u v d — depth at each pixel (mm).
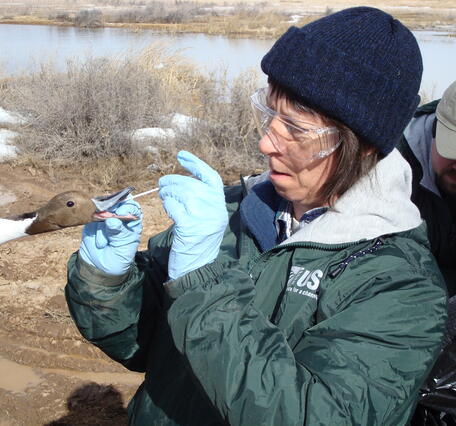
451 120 2408
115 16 33406
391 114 1801
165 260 2291
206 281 1773
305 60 1759
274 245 2045
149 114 10641
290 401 1564
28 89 11312
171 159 9742
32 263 6629
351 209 1859
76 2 43844
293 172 1896
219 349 1637
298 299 1837
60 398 4863
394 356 1673
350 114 1764
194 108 11688
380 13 1853
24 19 32094
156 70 13172
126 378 5125
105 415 4723
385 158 1920
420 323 1726
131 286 2146
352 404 1564
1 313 5785
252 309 1759
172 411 2006
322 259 1863
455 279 2580
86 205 2156
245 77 11945
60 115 9984
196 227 1773
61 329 5570
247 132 10164
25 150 9703
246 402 1580
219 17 34094
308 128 1804
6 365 5180
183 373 2016
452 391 2238
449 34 25875
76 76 10781
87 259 2115
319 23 1814
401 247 1862
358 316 1701
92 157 9641
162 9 34438
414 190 2605
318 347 1672
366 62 1757
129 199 2141
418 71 1857
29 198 8500
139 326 2234
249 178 2381
